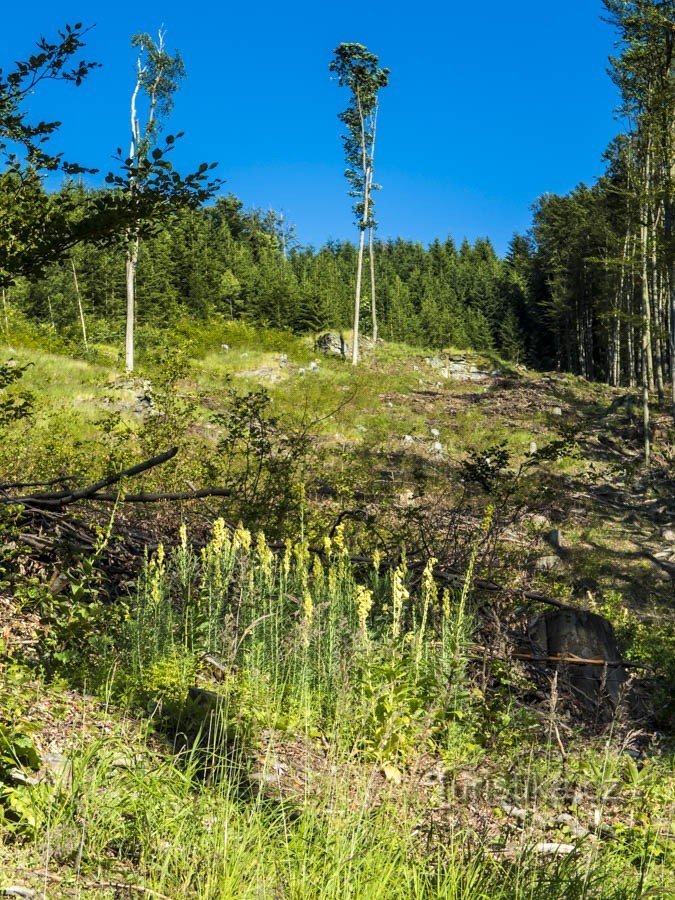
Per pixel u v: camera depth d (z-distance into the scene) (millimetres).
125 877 3434
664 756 7094
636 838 5117
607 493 25531
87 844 3566
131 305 37469
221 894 3316
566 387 43625
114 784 3982
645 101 27859
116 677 6008
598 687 8461
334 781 4473
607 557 18672
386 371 47656
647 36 25500
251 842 3775
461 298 107562
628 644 11406
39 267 7172
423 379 46375
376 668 5996
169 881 3461
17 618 6938
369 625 7488
